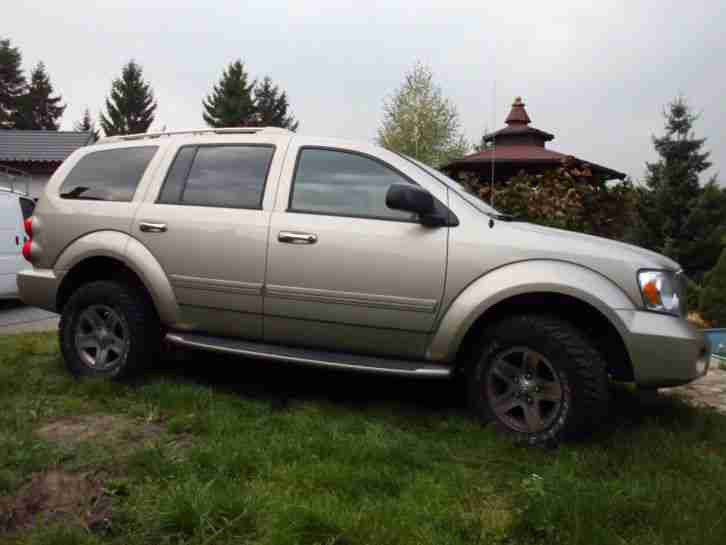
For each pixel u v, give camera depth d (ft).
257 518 7.95
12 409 12.18
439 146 113.39
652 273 11.22
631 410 13.47
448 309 11.94
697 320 31.30
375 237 12.35
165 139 15.11
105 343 14.53
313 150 13.57
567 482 8.87
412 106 112.16
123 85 182.39
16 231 31.42
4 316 29.63
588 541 7.61
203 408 12.45
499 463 10.37
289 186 13.35
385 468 9.57
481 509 8.59
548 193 30.73
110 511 8.26
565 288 11.14
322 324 12.76
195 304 13.71
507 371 11.59
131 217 14.38
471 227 12.08
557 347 10.98
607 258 11.34
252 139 14.16
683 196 52.54
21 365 15.67
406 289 12.10
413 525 7.84
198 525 7.68
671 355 10.82
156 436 11.05
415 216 12.40
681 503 8.52
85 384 13.62
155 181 14.56
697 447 10.98
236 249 13.24
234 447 10.02
